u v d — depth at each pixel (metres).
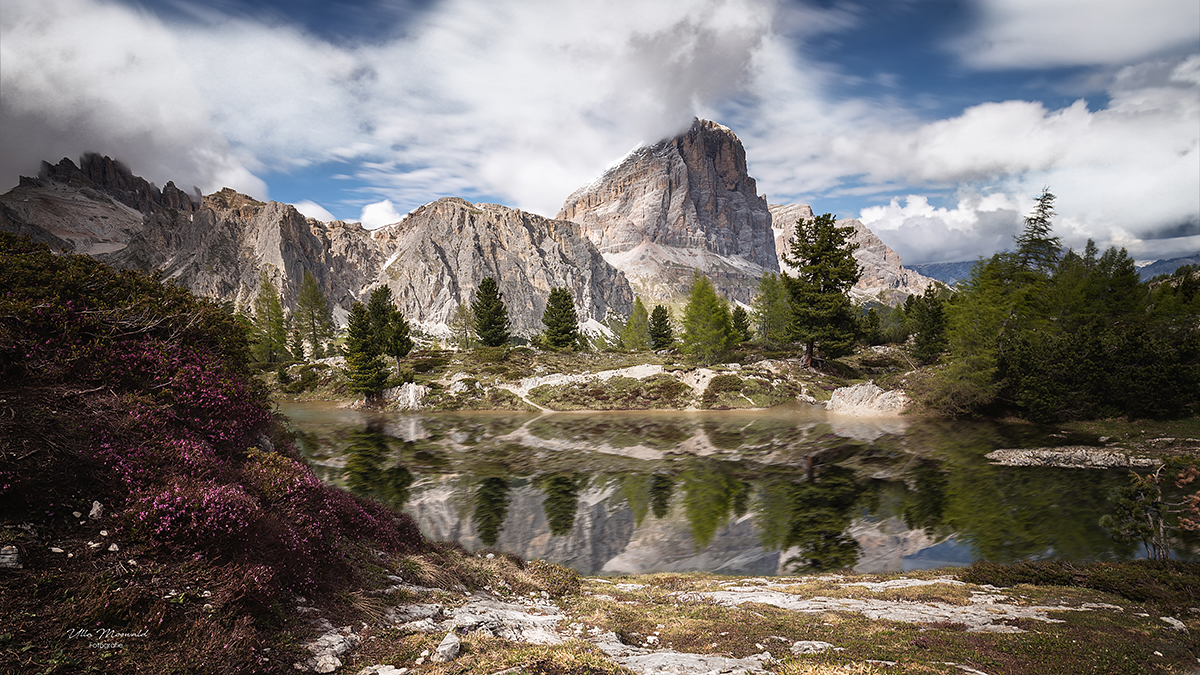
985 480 29.27
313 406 71.25
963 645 9.23
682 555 20.33
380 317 94.69
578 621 10.27
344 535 11.15
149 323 12.56
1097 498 25.17
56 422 7.74
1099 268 63.06
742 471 33.09
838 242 70.12
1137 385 40.81
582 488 29.55
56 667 4.45
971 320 52.56
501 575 13.47
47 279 11.82
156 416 9.70
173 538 6.75
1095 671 8.06
